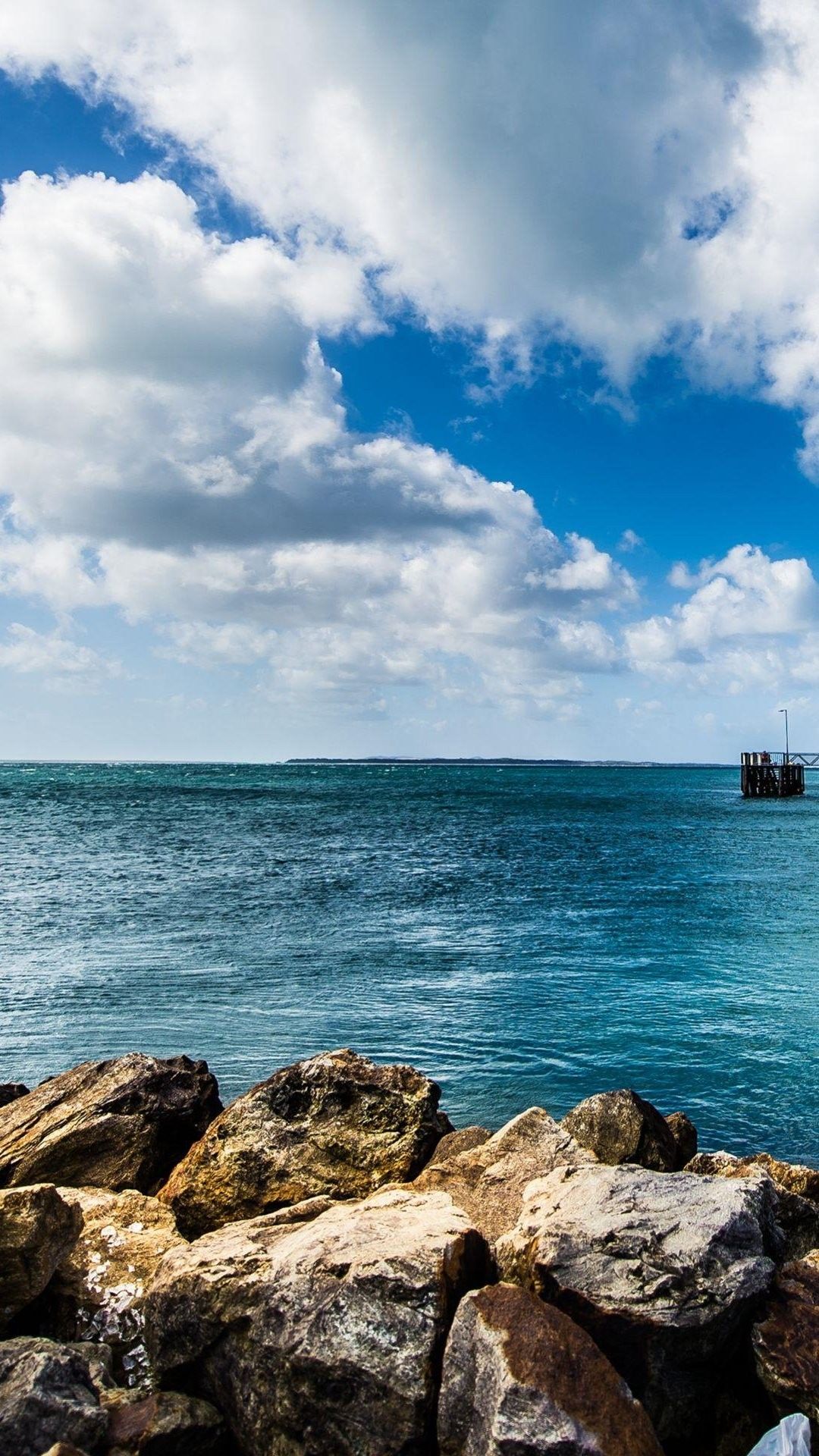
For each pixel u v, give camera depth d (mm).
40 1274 6184
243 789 119312
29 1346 5355
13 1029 16766
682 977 20781
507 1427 4488
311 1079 9453
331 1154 8844
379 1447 4836
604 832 59719
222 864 40750
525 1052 15734
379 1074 9633
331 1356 5039
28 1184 9023
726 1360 5438
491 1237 6973
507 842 52188
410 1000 18703
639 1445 4551
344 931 25750
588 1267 5520
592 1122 9438
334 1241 5750
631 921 27453
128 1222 7871
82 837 53281
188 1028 16828
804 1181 8555
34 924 26766
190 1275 5758
